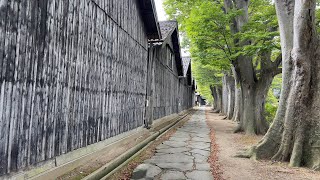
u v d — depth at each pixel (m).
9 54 3.63
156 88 14.28
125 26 8.80
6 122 3.61
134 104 10.05
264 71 13.78
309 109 7.19
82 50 5.77
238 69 14.36
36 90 4.21
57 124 4.86
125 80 8.87
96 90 6.55
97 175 5.21
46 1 4.44
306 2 6.82
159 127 14.39
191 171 6.25
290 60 7.73
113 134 7.82
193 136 12.66
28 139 4.06
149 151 8.64
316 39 7.18
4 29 3.53
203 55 13.57
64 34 5.02
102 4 6.87
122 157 6.77
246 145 10.24
